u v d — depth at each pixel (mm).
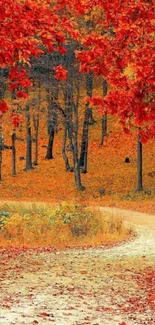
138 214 33375
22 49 8023
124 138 54625
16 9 7922
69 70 44656
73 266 17328
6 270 16406
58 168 50750
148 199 39906
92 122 58719
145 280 15094
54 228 24297
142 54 9789
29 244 22594
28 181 47750
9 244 22375
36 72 46781
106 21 10031
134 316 10789
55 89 46375
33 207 30547
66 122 46562
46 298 12375
